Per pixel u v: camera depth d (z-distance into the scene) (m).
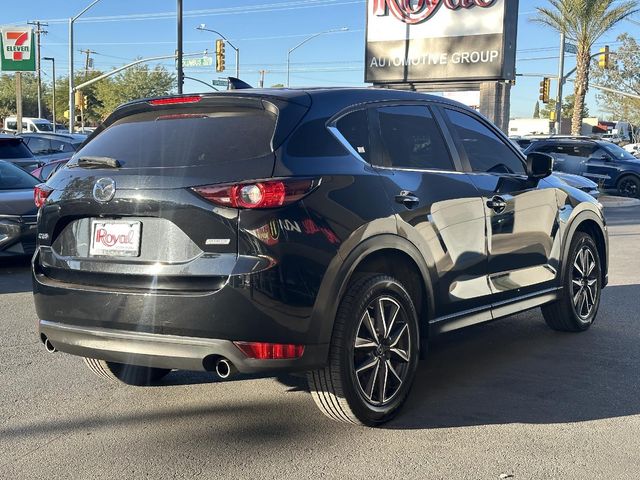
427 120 4.86
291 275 3.62
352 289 3.93
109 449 3.89
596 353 5.70
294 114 3.97
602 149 22.48
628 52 59.56
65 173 4.23
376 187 4.13
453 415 4.37
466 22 24.69
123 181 3.87
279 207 3.63
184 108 4.21
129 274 3.80
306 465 3.67
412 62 25.80
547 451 3.83
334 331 3.86
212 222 3.63
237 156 3.79
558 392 4.79
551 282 5.77
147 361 3.79
